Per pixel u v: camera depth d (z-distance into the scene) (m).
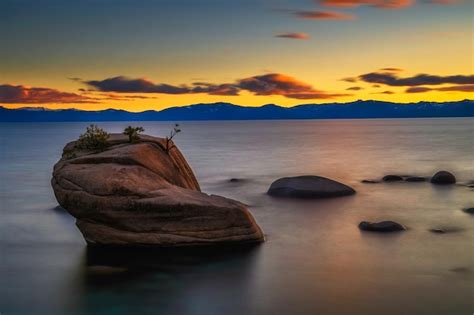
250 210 41.12
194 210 28.33
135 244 28.53
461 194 48.75
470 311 22.06
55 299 23.69
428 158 86.25
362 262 28.45
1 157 97.00
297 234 34.00
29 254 30.03
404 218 38.75
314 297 23.80
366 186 54.38
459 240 32.66
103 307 22.95
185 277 25.92
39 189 55.78
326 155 96.00
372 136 176.25
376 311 22.27
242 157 92.56
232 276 26.00
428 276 26.30
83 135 32.16
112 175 28.16
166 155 32.62
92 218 28.53
